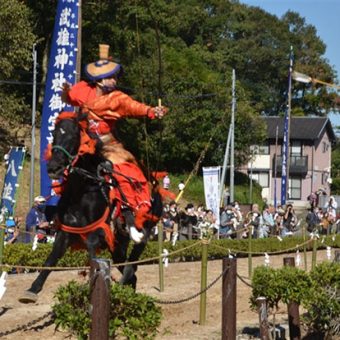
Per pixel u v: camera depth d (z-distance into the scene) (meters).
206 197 25.30
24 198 34.94
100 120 11.38
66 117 10.99
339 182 76.62
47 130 18.67
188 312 15.27
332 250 30.95
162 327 13.74
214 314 15.18
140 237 11.41
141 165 12.17
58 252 11.19
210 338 13.02
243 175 54.75
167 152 44.56
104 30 43.69
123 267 12.34
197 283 19.12
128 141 37.09
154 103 39.09
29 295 10.95
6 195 16.69
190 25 63.91
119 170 11.41
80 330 9.11
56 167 10.68
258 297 12.72
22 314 13.73
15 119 37.12
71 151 10.84
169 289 17.98
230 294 11.35
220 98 43.97
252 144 49.41
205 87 43.53
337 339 13.38
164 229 23.50
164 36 48.53
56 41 19.00
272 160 67.75
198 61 48.28
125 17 43.19
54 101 18.69
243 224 28.56
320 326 13.45
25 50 33.53
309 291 12.91
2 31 32.84
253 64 79.31
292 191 68.75
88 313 9.10
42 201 18.75
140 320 9.24
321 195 48.69
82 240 11.19
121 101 11.27
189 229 24.97
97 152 11.25
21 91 43.31
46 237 19.67
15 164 16.69
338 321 13.30
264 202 53.56
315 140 68.69
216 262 24.44
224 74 52.91
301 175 68.62
